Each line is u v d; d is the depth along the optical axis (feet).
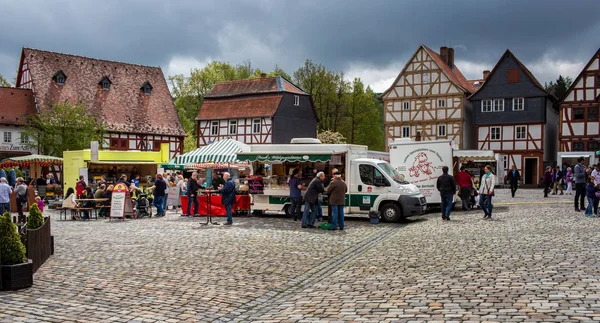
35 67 177.06
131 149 186.39
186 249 46.26
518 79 184.55
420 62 199.52
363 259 40.04
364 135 239.09
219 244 49.11
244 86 209.87
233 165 100.07
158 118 195.72
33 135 153.38
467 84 213.46
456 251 40.06
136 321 24.75
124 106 189.67
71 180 112.68
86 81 185.88
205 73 269.85
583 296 24.70
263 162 78.13
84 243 50.78
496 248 40.01
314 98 237.25
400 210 68.44
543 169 181.98
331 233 57.47
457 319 22.48
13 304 27.81
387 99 204.85
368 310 25.11
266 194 76.23
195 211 79.82
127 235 56.95
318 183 62.03
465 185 77.97
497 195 118.32
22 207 84.64
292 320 24.43
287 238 53.31
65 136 153.07
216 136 206.49
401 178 71.56
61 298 29.19
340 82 238.27
